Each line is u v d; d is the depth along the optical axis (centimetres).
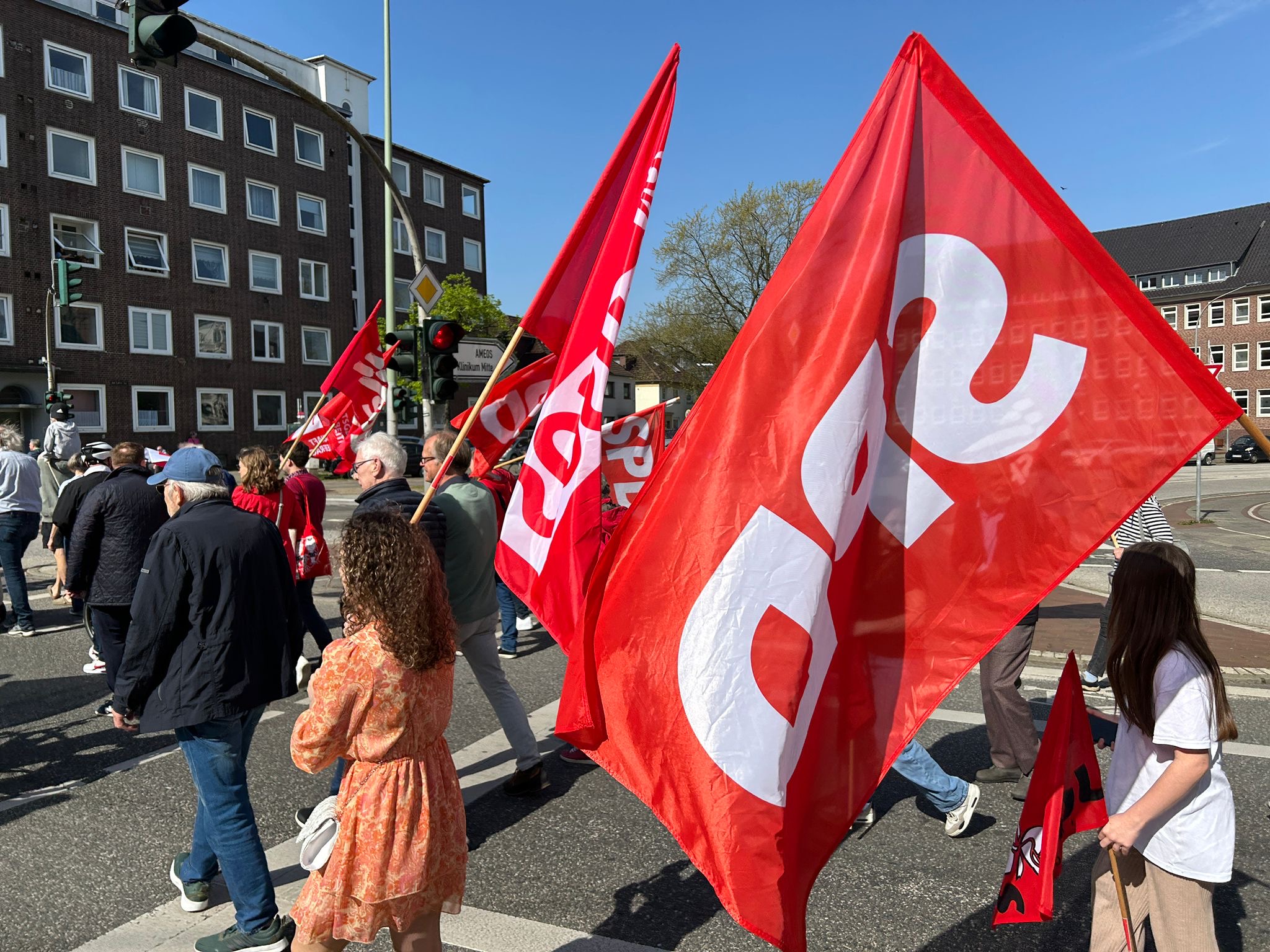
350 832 221
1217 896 338
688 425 240
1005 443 226
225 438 3309
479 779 470
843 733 226
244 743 316
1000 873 363
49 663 720
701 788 227
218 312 3288
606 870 368
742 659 228
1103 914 245
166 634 295
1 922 328
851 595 229
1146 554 227
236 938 305
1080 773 234
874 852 383
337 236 3734
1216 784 225
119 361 2992
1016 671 444
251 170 3394
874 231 232
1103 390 220
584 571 337
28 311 2764
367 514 236
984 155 230
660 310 4691
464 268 4453
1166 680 219
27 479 816
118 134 2975
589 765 488
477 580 438
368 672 220
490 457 404
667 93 336
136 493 571
